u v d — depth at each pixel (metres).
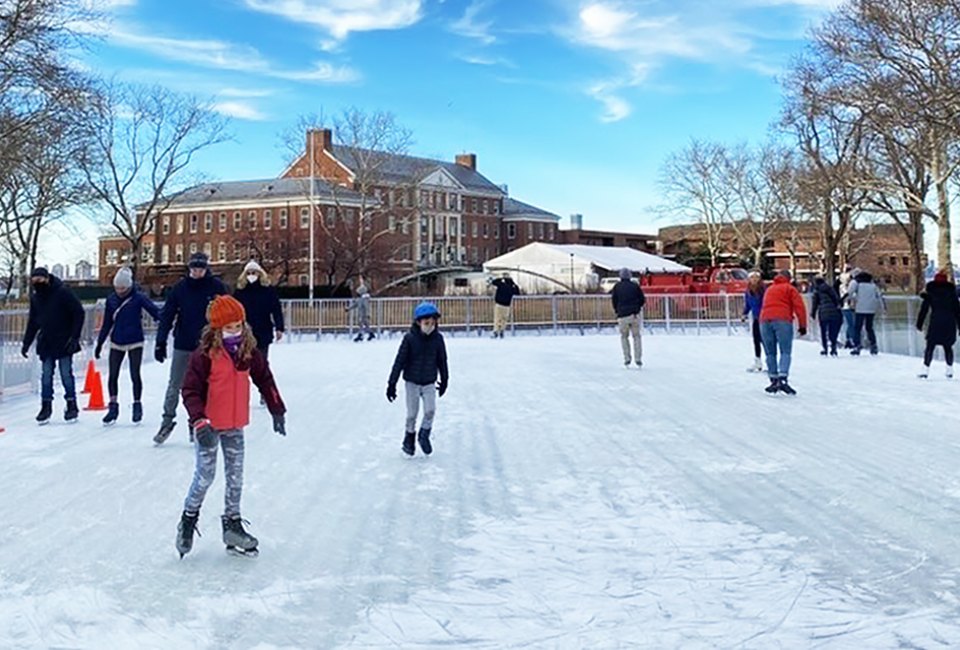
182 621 3.76
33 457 7.47
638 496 6.07
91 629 3.68
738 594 4.07
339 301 29.73
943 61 28.55
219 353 4.73
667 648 3.46
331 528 5.26
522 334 30.55
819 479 6.51
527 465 7.21
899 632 3.59
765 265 79.75
